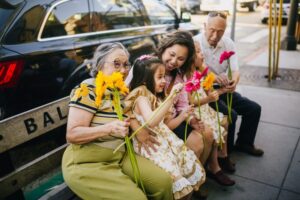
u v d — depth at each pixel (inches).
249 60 297.0
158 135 79.6
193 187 81.5
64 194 75.8
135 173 67.7
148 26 161.3
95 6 131.9
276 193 101.1
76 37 120.8
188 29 187.5
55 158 83.0
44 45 107.2
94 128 65.4
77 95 67.1
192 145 90.4
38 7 106.7
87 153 68.6
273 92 199.3
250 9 805.9
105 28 135.9
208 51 115.6
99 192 65.5
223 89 106.7
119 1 145.2
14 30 98.7
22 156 118.0
